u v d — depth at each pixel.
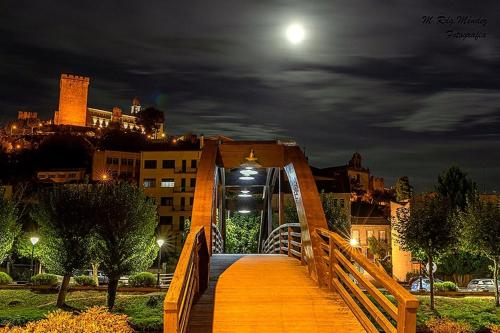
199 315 8.32
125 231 20.20
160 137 135.62
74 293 23.95
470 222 20.75
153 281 27.88
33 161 88.75
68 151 90.75
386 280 6.05
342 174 79.44
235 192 24.92
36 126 123.88
